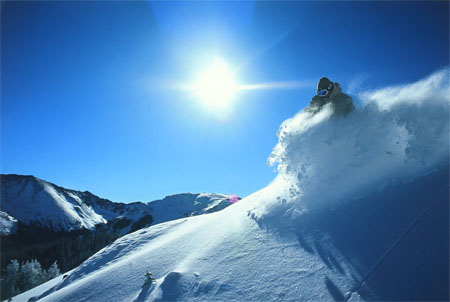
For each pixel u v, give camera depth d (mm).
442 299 1525
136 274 4910
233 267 3271
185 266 4051
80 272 8797
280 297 2357
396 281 1822
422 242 1993
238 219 5035
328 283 2178
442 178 2490
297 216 3523
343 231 2693
